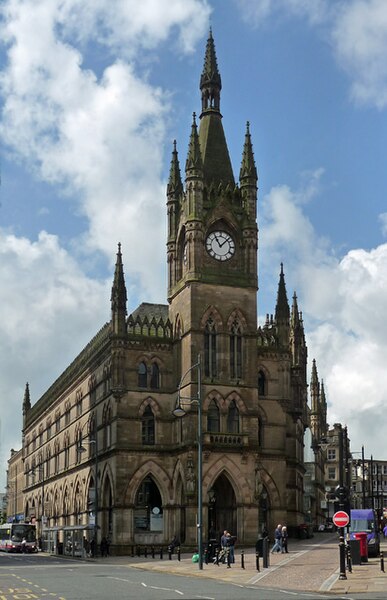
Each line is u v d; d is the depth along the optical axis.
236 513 100.44
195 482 98.75
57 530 116.75
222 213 106.44
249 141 110.38
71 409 141.88
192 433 99.88
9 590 48.38
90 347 128.38
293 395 121.38
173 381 107.81
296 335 127.06
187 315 103.69
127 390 106.06
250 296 105.69
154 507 105.06
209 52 115.19
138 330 108.94
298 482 123.06
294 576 57.69
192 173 105.94
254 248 107.00
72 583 54.34
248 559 77.69
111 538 105.81
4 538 136.50
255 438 102.44
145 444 105.56
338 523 53.31
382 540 116.06
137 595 44.59
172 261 111.00
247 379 103.75
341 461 59.72
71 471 137.25
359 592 46.09
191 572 64.44
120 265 109.12
